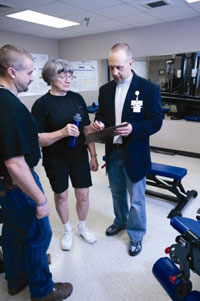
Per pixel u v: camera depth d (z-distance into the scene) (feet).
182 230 3.59
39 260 4.40
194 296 3.38
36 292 4.60
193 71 13.80
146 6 10.68
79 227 6.91
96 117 6.33
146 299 4.98
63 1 9.87
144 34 14.64
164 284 3.67
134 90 5.29
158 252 6.34
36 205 3.78
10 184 3.81
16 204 3.91
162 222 7.75
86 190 6.34
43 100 5.41
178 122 14.56
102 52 16.78
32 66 3.71
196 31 12.81
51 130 5.59
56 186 5.91
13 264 4.77
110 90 5.71
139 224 6.13
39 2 9.96
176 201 8.86
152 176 9.16
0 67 3.50
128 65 5.13
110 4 10.34
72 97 5.79
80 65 19.11
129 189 5.85
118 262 6.03
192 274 5.47
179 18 12.84
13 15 11.87
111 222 7.84
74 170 6.02
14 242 4.48
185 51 13.50
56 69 5.05
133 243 6.34
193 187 10.27
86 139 5.70
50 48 18.52
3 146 3.30
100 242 6.81
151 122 5.20
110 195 9.75
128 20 13.07
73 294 5.12
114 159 6.01
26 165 3.49
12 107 3.30
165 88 15.06
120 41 15.71
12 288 5.07
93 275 5.64
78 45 17.81
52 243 6.81
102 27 14.69
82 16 12.17
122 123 5.17
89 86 20.33
